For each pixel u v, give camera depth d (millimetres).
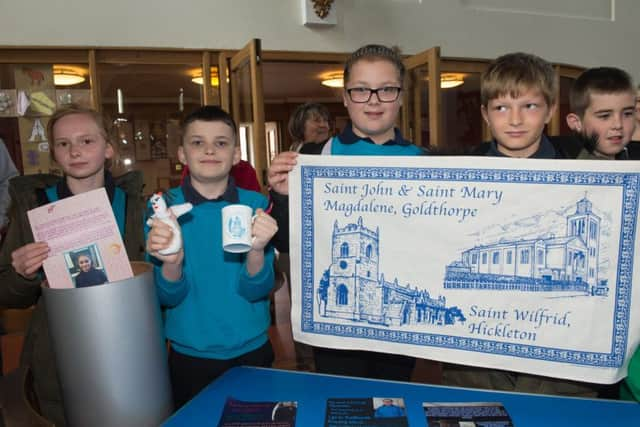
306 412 1114
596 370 1208
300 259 1441
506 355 1266
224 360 1586
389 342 1359
